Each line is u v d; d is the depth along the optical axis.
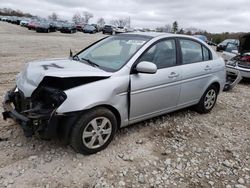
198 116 5.30
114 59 3.98
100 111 3.42
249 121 5.34
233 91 7.93
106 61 4.01
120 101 3.65
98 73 3.49
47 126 3.13
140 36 4.40
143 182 3.11
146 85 3.92
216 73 5.35
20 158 3.34
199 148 3.99
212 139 4.35
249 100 6.98
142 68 3.67
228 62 8.90
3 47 14.95
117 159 3.51
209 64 5.17
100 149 3.61
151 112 4.21
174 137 4.27
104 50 4.36
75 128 3.27
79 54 4.62
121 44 4.31
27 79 3.50
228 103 6.52
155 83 4.05
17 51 13.75
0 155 3.37
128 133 4.23
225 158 3.78
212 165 3.58
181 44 4.64
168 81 4.27
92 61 4.10
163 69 4.23
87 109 3.27
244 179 3.32
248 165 3.65
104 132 3.58
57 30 42.69
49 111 3.21
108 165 3.37
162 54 4.28
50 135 3.18
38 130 3.14
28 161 3.29
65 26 40.78
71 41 23.44
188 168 3.46
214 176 3.35
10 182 2.92
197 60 4.98
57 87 3.37
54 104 3.26
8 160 3.29
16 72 8.28
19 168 3.15
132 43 4.21
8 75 7.76
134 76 3.79
